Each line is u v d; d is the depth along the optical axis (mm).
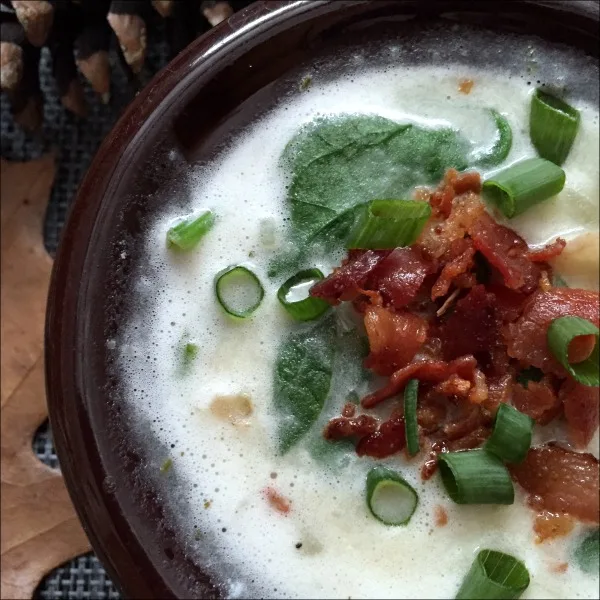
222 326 183
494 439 175
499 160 190
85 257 175
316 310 182
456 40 191
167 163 183
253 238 187
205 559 176
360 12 184
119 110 244
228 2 213
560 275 187
